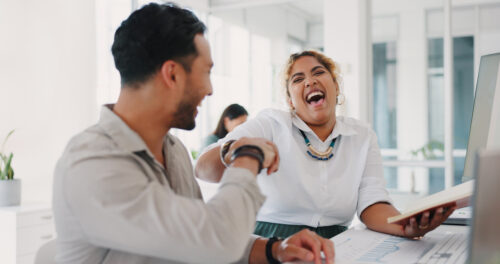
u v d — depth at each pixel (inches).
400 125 179.2
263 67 234.8
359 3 182.7
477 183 20.6
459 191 38.2
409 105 177.6
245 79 234.5
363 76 183.0
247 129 62.2
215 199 31.7
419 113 175.6
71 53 153.5
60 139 149.9
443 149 171.3
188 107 36.1
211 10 233.8
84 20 157.2
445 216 41.3
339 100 71.1
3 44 135.8
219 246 29.8
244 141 37.0
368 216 52.7
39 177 143.9
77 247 33.1
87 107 157.8
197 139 229.8
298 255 36.4
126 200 29.9
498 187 21.2
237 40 234.2
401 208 166.2
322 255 38.5
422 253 38.0
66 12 152.2
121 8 184.1
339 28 187.0
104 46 176.7
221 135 162.6
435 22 172.9
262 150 35.5
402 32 178.5
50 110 147.4
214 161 54.3
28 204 129.3
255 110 234.5
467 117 170.7
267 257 41.1
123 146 33.4
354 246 41.4
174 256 30.3
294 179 60.4
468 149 56.4
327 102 62.7
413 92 176.7
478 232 20.9
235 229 30.7
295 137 62.8
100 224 29.7
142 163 34.0
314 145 63.0
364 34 182.9
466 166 56.5
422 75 175.2
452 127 170.2
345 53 186.1
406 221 44.1
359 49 183.2
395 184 179.3
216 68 237.1
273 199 61.4
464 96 171.0
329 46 189.3
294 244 37.9
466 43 170.6
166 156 40.7
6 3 136.6
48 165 146.5
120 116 35.8
